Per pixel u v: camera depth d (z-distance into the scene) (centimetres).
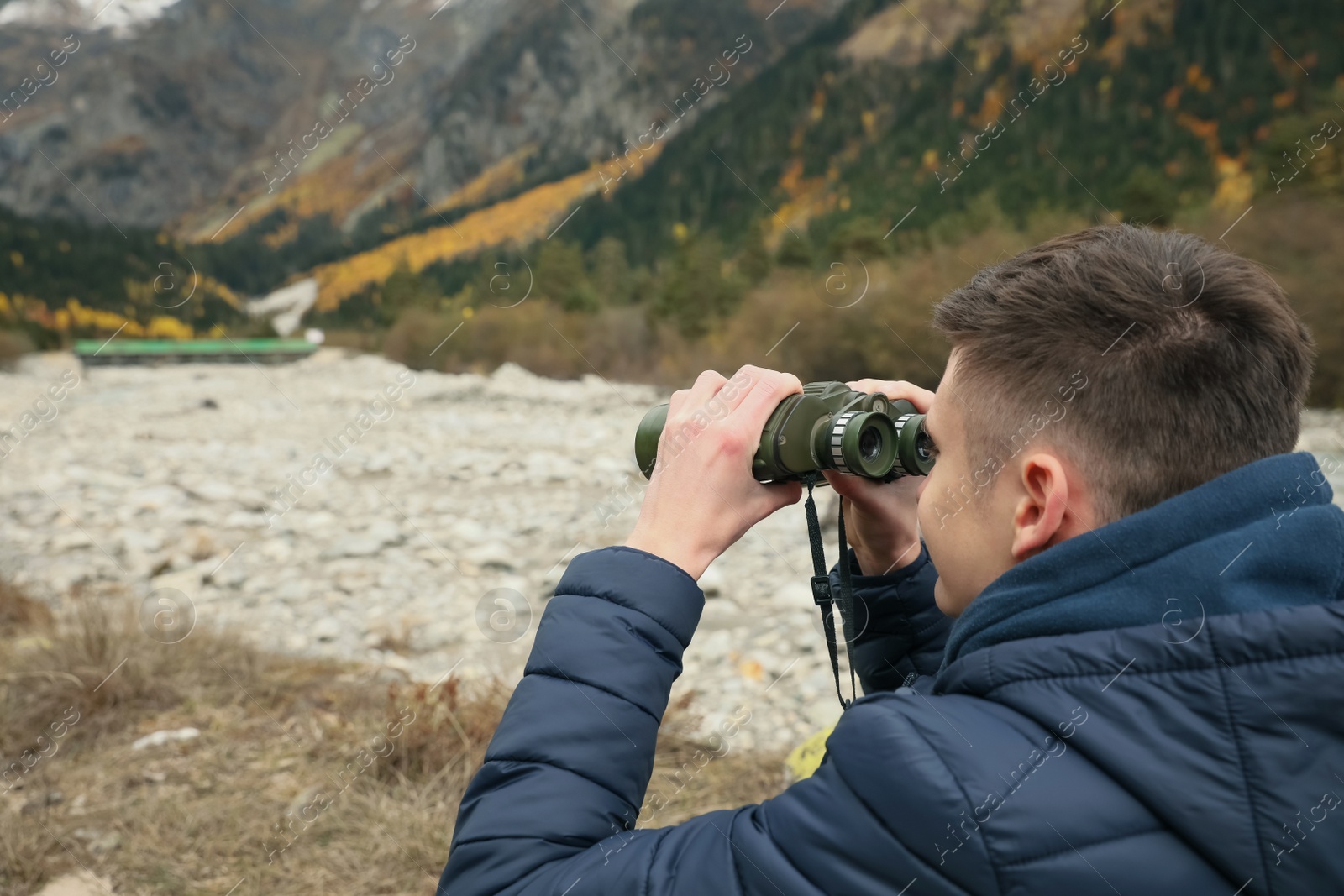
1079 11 6606
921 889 71
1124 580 77
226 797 292
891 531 135
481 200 13100
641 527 97
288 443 1279
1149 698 72
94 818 279
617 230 7569
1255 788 68
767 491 102
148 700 356
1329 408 1327
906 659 138
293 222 13762
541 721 86
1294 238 1661
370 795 289
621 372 2538
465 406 1756
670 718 350
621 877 79
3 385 2681
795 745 342
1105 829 70
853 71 8738
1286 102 4547
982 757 73
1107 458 79
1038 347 82
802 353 1845
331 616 520
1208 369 77
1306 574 75
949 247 2052
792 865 75
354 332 4362
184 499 852
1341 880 68
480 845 84
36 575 598
